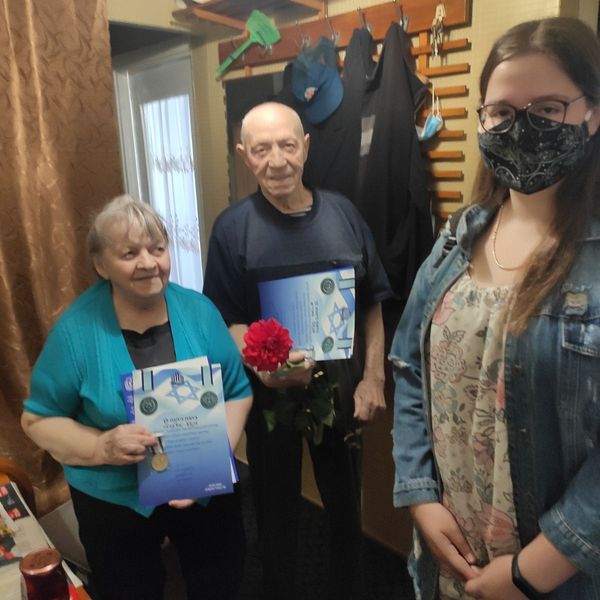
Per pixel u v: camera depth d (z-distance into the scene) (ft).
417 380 3.46
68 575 3.87
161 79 8.96
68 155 6.52
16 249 6.29
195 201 8.94
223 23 7.29
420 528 3.27
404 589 6.47
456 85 5.51
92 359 4.22
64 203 6.53
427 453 3.36
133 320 4.36
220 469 4.21
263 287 4.78
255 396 5.41
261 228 4.96
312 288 4.69
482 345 2.83
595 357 2.38
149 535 4.59
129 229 4.04
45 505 6.62
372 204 5.66
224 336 4.71
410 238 5.63
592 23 5.10
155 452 4.16
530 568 2.59
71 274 6.66
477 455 2.91
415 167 5.57
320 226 4.97
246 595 6.39
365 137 5.77
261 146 4.72
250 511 7.86
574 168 2.61
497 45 2.70
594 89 2.52
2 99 5.98
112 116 6.80
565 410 2.49
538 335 2.51
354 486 5.43
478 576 2.84
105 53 6.62
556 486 2.64
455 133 5.55
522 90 2.55
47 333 6.52
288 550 5.56
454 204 5.78
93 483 4.35
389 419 6.75
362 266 5.07
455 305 2.96
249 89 7.36
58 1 6.22
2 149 6.06
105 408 4.20
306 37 6.67
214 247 5.18
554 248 2.54
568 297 2.47
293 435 5.21
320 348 4.70
